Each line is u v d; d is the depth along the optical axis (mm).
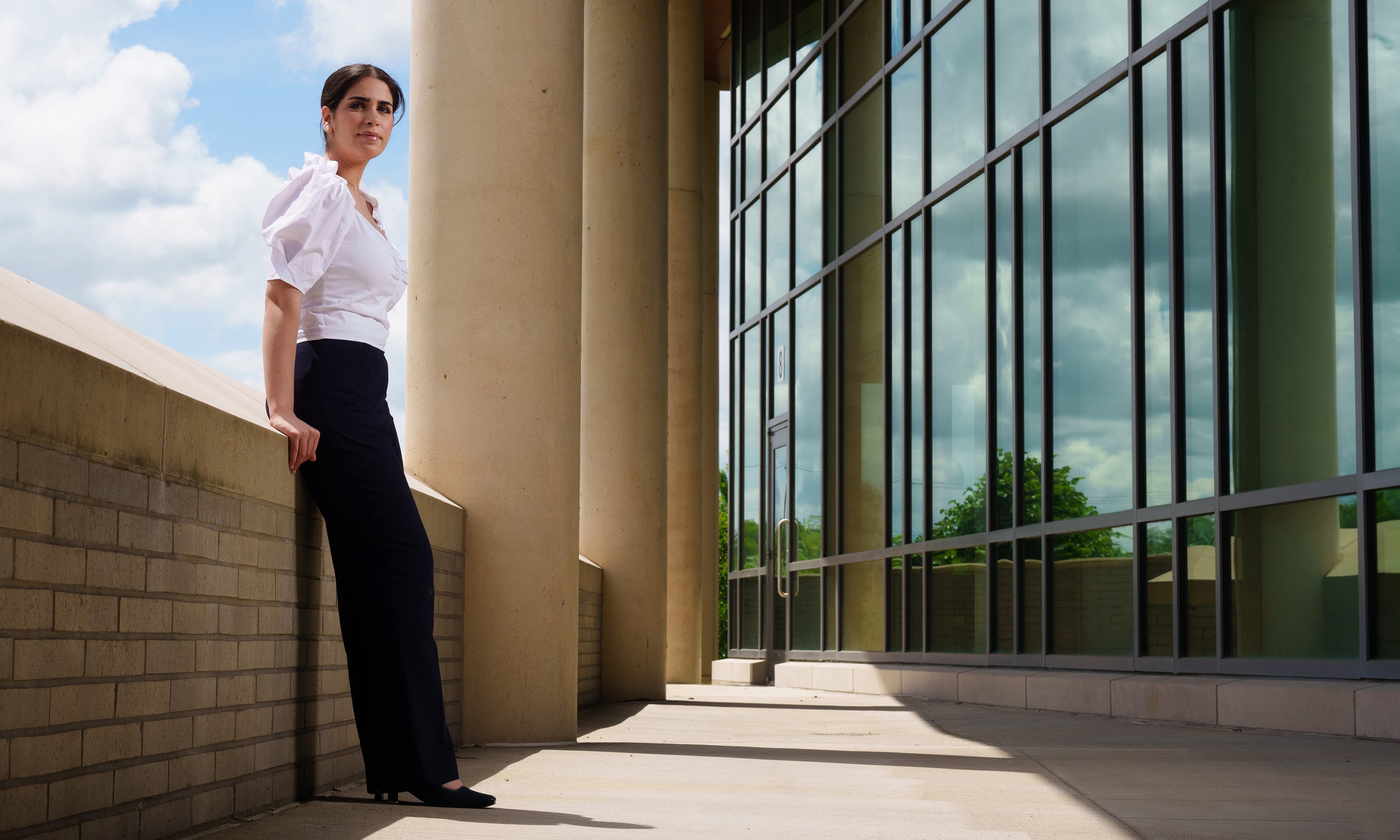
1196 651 9906
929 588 14320
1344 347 8758
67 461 2906
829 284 17641
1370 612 8289
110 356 3418
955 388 14023
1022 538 12414
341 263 4098
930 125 14891
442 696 4211
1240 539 9508
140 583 3229
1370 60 8711
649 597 13516
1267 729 8320
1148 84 10922
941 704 12352
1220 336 9789
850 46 17312
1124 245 11156
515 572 6883
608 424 13617
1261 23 9656
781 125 20016
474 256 6965
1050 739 7773
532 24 7078
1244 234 9688
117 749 3113
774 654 19500
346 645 4207
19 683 2713
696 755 6477
